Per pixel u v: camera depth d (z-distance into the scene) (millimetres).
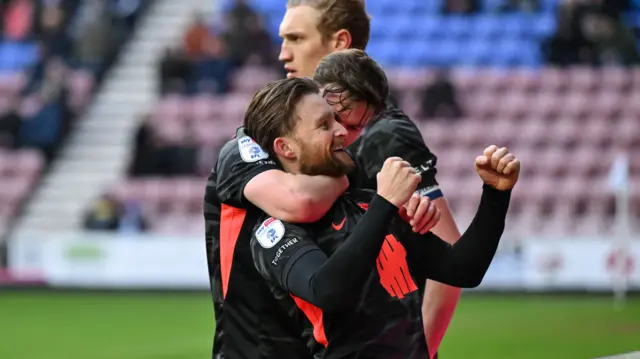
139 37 42719
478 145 36094
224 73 38562
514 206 35031
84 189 37875
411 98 37500
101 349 22547
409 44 40312
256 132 6355
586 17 38250
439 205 7527
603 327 24547
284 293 6250
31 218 37250
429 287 7695
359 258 5762
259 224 6246
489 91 37719
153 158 36062
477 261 6543
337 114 6816
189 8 43438
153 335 24453
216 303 6574
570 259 31250
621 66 37875
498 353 20953
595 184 35000
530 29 40094
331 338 6184
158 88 39375
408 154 7387
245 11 39219
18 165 37875
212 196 6645
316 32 8031
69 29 42219
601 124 36781
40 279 34250
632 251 30328
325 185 6180
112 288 33844
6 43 42094
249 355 6359
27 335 24891
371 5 41500
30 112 39562
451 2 40969
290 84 6285
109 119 39750
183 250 33469
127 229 34938
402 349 6223
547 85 37594
